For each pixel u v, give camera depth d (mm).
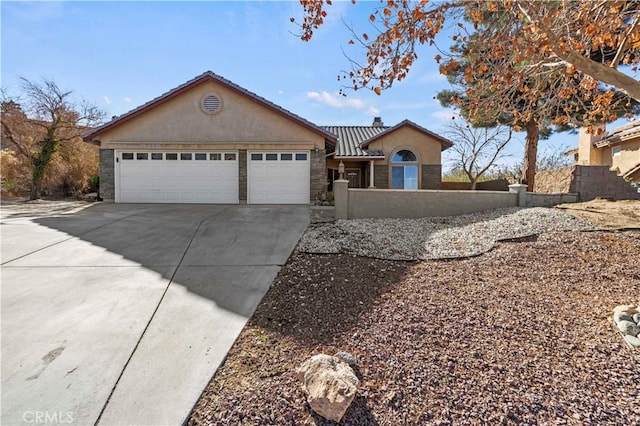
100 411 2881
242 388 3141
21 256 6910
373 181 19391
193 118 15125
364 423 2729
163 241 8133
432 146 19547
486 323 4055
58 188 20797
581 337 3732
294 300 4980
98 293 5211
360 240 8039
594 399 2877
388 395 2996
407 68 4965
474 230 8422
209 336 4043
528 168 15305
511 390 2998
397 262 6594
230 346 3834
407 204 11039
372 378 3223
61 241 8062
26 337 3967
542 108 6465
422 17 4434
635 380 3080
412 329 3977
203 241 8141
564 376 3152
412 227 9336
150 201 15164
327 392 2809
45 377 3287
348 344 3793
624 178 10688
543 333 3828
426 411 2812
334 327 4168
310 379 2988
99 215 11539
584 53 5199
